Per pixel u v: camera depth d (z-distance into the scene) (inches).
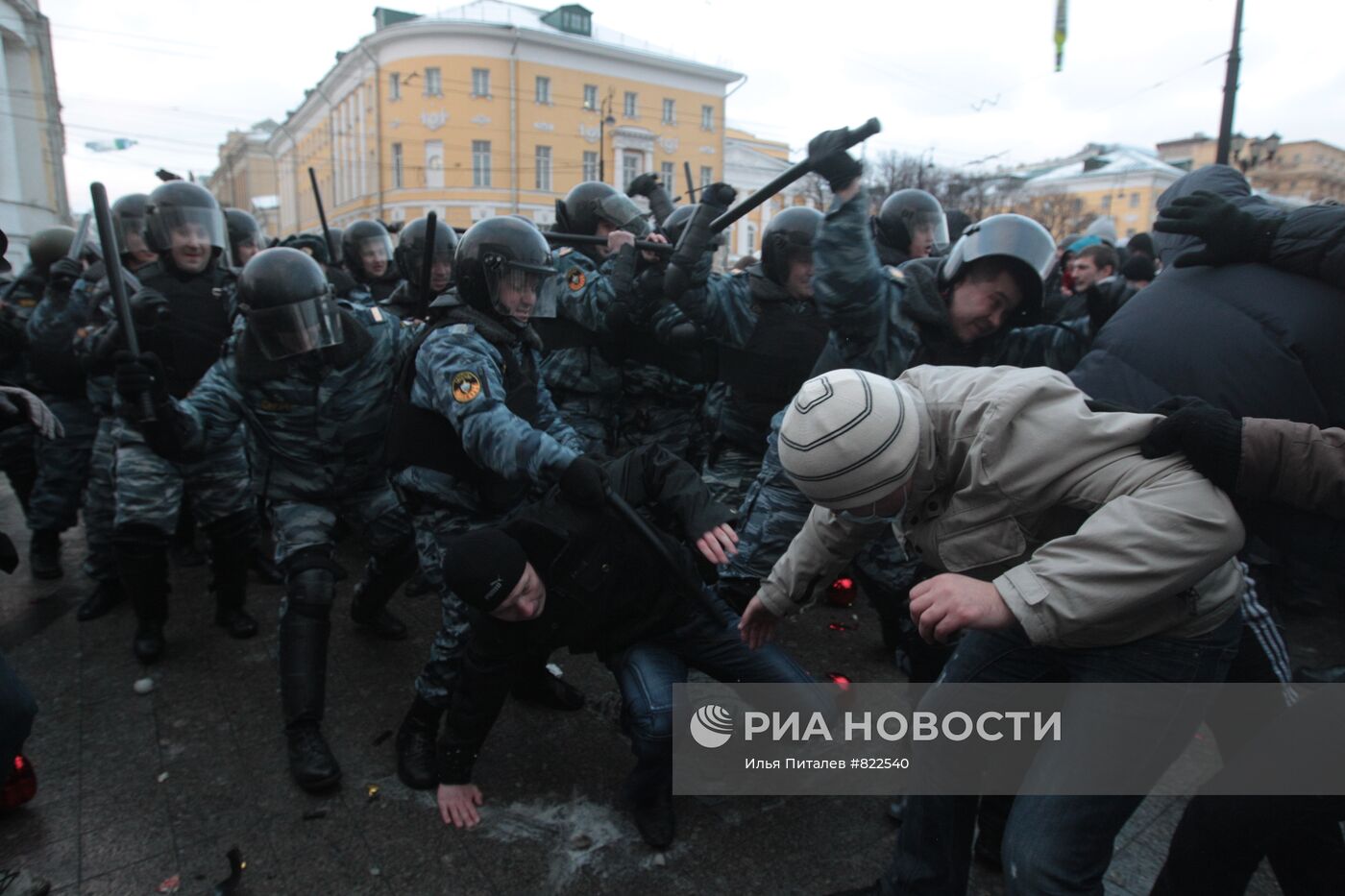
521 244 85.1
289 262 92.9
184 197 137.6
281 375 95.6
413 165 1429.6
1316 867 61.6
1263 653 64.9
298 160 2089.1
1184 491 49.8
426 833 84.8
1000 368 59.0
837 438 53.1
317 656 93.5
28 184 772.0
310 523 98.5
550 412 97.9
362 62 1481.3
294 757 90.6
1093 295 93.3
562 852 82.3
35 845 82.0
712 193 115.4
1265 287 63.1
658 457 85.5
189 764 96.1
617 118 1462.8
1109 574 49.3
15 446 162.9
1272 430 49.4
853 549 67.1
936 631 52.8
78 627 134.3
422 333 87.7
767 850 82.9
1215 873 60.3
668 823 83.6
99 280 147.8
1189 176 80.2
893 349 92.0
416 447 86.5
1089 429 52.9
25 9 747.4
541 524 76.7
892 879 69.1
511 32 1359.5
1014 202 1314.0
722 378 124.0
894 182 1063.6
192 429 94.3
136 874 78.5
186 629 133.5
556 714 108.1
